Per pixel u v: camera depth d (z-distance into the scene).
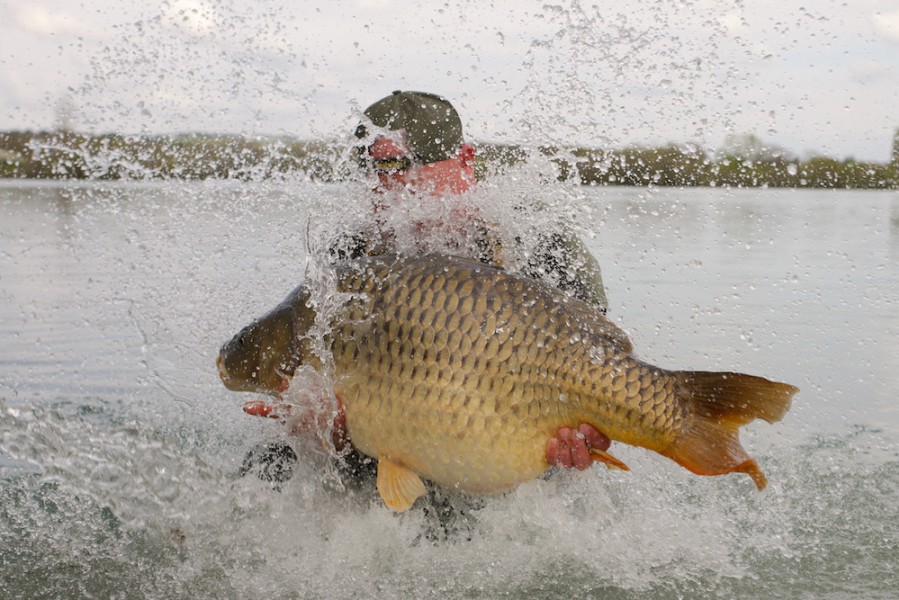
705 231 9.67
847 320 6.33
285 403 3.13
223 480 3.52
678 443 2.71
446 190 3.58
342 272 2.96
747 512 3.59
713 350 5.47
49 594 2.91
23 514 3.51
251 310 4.68
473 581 3.04
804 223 10.33
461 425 2.78
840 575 3.04
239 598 2.92
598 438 2.81
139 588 2.97
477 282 2.81
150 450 3.60
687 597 2.90
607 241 8.99
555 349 2.75
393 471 2.87
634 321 6.05
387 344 2.85
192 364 4.70
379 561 3.18
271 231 5.00
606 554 3.22
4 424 3.67
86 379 5.05
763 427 4.51
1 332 6.05
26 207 10.91
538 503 3.44
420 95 3.64
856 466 4.04
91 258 8.03
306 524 3.36
